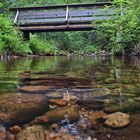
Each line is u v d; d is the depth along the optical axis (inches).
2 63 326.6
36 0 1177.4
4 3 746.2
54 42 1025.5
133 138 71.4
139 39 545.0
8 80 166.4
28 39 735.7
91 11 691.4
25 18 732.7
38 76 188.5
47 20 715.4
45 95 118.4
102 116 88.4
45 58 509.7
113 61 372.5
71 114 89.7
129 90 132.5
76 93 124.2
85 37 1115.9
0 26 567.2
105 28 616.4
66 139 70.6
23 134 72.8
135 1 546.6
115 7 629.0
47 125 79.4
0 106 97.1
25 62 356.8
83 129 77.0
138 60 388.2
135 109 96.3
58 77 183.0
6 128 76.9
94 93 124.7
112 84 151.4
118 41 589.0
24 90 130.1
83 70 234.2
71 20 690.8
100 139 70.7
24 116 86.8
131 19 540.1
